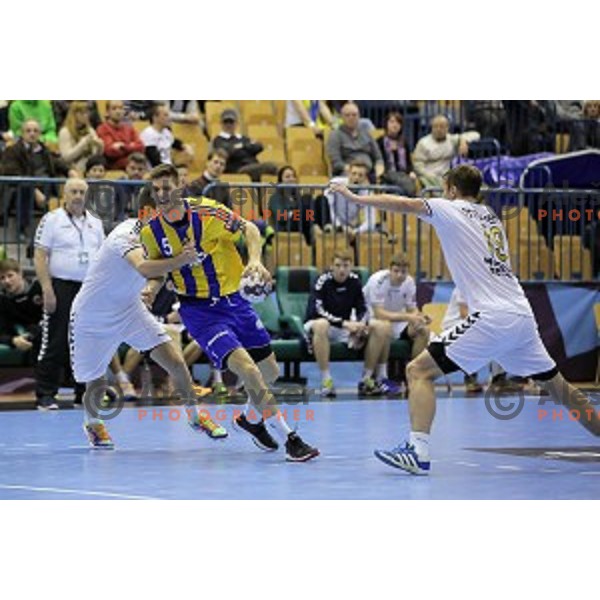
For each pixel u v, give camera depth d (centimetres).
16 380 3844
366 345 3822
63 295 3359
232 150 4525
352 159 4625
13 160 4006
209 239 2311
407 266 3862
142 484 1997
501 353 2089
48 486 1973
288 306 3891
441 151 4703
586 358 4241
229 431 2798
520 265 4409
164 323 3616
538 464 2231
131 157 3934
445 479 2031
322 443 2567
